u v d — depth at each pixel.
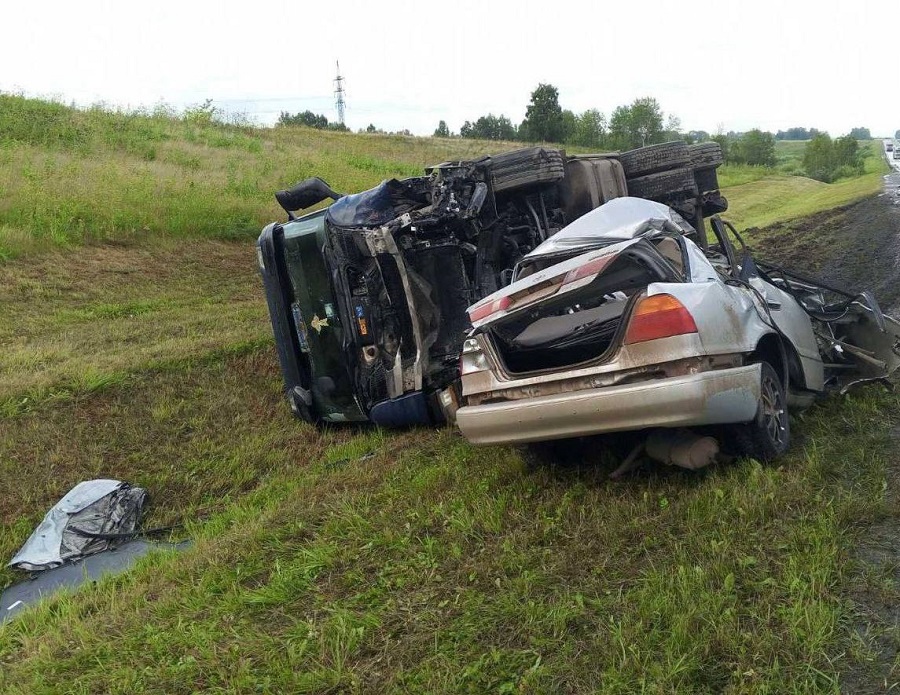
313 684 3.46
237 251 18.91
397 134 66.50
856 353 6.53
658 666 3.12
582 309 5.34
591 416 4.59
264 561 4.95
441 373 7.59
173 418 8.49
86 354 10.43
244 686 3.53
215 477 7.57
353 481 6.22
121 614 4.65
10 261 15.63
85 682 3.86
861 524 4.09
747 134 75.88
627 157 9.57
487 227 8.02
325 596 4.31
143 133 30.66
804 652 3.11
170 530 6.78
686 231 5.99
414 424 7.69
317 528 5.29
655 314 4.54
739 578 3.69
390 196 7.82
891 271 12.84
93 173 21.52
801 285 7.50
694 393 4.36
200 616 4.37
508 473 5.50
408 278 7.43
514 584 3.98
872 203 26.08
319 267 7.65
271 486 7.06
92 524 6.64
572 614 3.63
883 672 2.98
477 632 3.65
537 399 4.79
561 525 4.56
